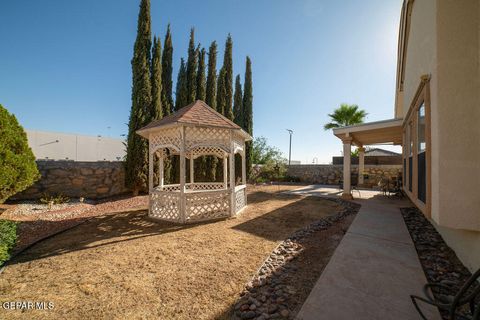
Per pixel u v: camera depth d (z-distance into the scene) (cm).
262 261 318
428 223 500
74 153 1892
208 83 1500
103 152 2064
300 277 268
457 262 304
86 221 567
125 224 539
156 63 1086
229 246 380
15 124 609
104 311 212
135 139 978
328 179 1623
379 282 246
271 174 1638
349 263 296
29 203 719
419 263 296
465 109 246
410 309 199
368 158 1673
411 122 532
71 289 250
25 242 401
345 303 208
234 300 226
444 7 258
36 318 202
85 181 880
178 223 544
